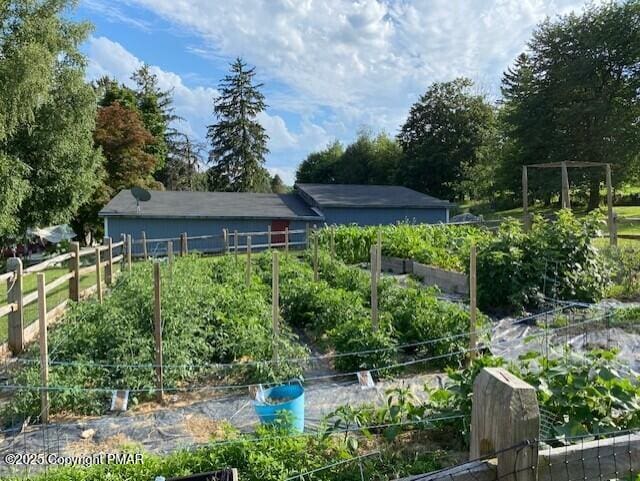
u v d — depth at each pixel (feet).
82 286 41.98
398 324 24.32
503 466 5.91
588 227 32.35
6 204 66.74
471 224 76.79
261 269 44.37
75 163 80.07
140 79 171.63
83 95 77.51
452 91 163.22
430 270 43.65
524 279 30.91
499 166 127.95
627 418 11.57
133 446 14.42
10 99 64.18
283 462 11.70
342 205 95.66
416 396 18.92
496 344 24.59
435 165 159.53
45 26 70.23
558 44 117.39
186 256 55.98
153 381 18.99
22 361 19.45
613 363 14.87
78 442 15.69
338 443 12.70
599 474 6.53
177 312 22.98
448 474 6.03
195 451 12.67
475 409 6.30
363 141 186.09
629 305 30.09
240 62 177.37
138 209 86.38
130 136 119.14
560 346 21.42
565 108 111.75
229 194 104.99
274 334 21.62
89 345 20.97
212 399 18.79
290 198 107.24
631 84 108.17
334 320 26.61
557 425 11.00
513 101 129.18
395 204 99.14
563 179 50.31
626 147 105.09
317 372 21.85
